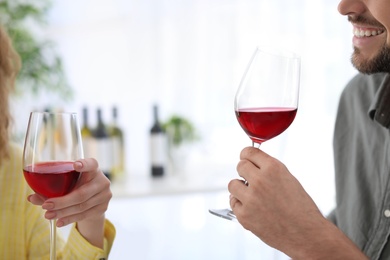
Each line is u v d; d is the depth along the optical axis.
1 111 1.67
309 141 3.89
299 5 3.79
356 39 1.35
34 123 1.16
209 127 3.73
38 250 1.62
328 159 3.89
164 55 3.71
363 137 1.63
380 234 1.50
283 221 1.14
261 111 1.18
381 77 1.64
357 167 1.62
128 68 3.70
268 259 3.83
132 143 3.71
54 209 1.21
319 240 1.13
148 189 2.93
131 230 3.79
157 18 3.68
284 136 3.85
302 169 3.89
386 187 1.51
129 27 3.68
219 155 3.73
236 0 3.72
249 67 1.21
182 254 3.84
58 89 3.59
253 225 1.17
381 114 1.52
